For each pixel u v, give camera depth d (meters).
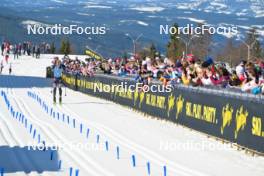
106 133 20.70
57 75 32.31
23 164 14.78
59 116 26.14
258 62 22.50
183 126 22.44
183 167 14.75
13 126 21.84
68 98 36.78
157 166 14.80
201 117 20.64
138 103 28.70
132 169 14.35
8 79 57.12
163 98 24.86
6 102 32.50
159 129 21.86
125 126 22.73
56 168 14.33
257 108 16.45
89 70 40.81
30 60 83.94
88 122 23.94
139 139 19.39
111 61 41.38
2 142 18.08
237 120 17.72
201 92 20.64
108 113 27.86
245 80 19.64
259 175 13.91
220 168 14.66
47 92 41.94
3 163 14.87
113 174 13.73
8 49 84.88
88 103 33.38
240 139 17.47
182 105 22.59
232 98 18.08
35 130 19.42
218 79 22.08
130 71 34.97
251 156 16.31
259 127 16.33
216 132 19.28
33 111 28.02
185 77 23.52
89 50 89.06
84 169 14.28
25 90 43.16
